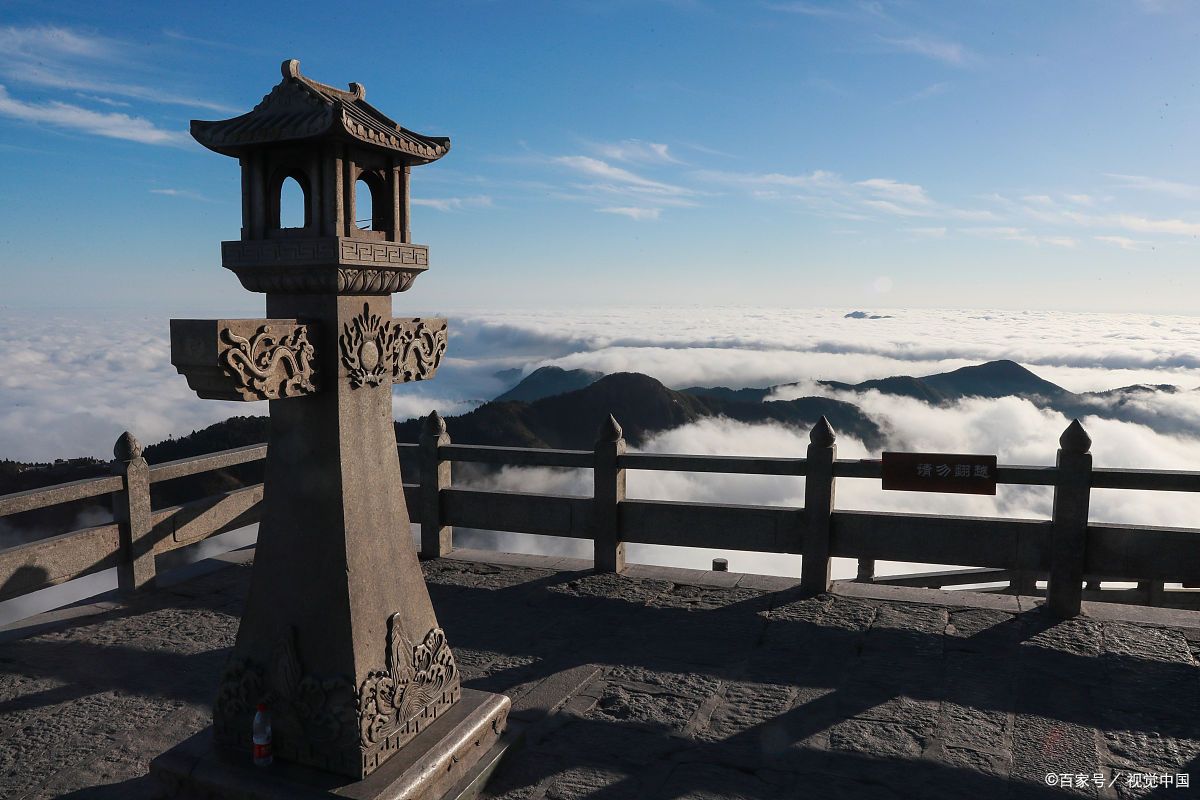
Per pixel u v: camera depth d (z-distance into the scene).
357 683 3.06
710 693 4.35
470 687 4.43
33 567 5.28
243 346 2.72
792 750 3.76
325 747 3.11
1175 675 4.52
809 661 4.76
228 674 3.31
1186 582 5.22
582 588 6.15
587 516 6.52
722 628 5.30
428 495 6.98
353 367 3.17
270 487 3.28
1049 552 5.48
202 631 5.30
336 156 3.00
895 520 5.78
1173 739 3.83
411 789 3.08
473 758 3.51
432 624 3.58
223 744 3.36
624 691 4.39
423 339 3.65
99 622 5.46
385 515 3.37
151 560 6.15
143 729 3.99
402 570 3.43
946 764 3.62
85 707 4.23
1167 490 5.20
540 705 4.22
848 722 4.02
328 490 3.14
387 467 3.41
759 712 4.13
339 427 3.13
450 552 7.10
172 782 3.25
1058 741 3.82
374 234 3.28
